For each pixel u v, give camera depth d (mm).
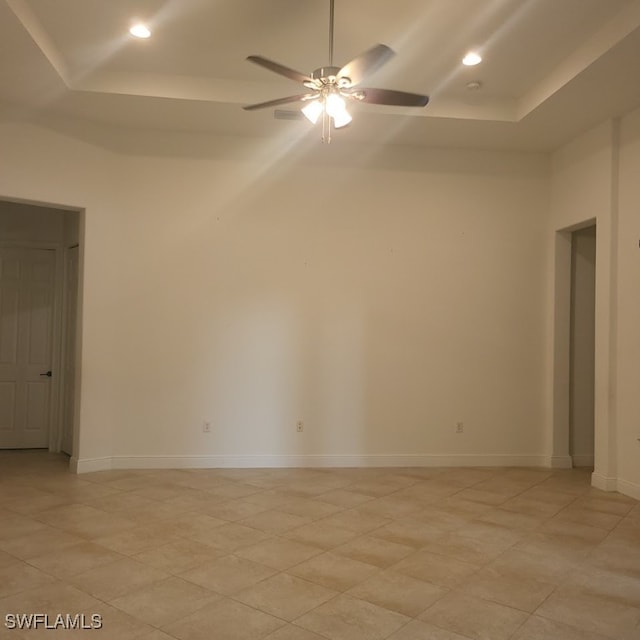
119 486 4973
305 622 2662
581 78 4430
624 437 4980
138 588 2992
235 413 5758
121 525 3969
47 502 4484
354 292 5922
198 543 3648
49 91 4809
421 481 5312
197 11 3928
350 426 5879
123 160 5645
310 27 4121
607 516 4320
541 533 3932
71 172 5344
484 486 5164
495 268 6074
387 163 5996
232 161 5816
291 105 5070
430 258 6012
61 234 6465
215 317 5754
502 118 5293
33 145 5145
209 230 5766
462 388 6008
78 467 5402
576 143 5691
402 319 5965
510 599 2928
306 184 5910
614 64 4203
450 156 6059
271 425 5797
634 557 3518
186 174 5746
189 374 5711
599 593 3012
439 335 5996
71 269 6219
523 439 6047
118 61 4684
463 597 2943
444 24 4035
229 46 4414
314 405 5848
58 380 6391
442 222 6035
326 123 3609
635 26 3730
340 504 4547
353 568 3293
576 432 6117
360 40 4285
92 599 2863
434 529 3986
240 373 5773
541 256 6129
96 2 3830
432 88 5074
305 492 4875
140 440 5633
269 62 3283
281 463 5793
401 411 5941
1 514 4188
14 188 5027
